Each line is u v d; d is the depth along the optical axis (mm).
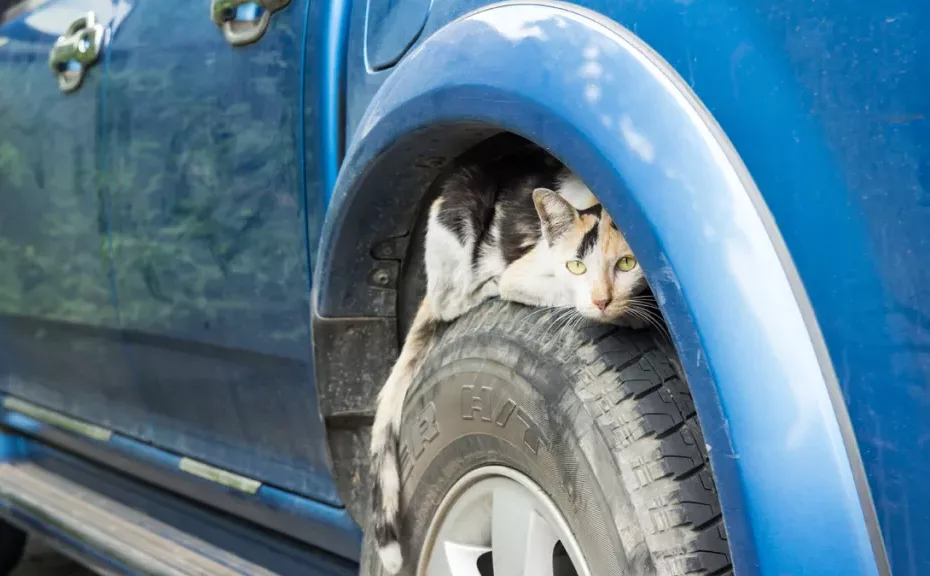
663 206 955
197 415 2139
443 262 1450
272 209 1768
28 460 3010
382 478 1494
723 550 1022
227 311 1924
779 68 915
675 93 988
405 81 1324
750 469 891
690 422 1085
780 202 916
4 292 2777
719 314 915
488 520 1325
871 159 851
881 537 871
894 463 856
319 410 1604
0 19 2943
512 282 1314
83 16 2365
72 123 2342
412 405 1422
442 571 1357
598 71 1048
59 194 2418
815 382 892
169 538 2279
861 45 855
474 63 1195
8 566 3285
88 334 2436
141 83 2090
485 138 1343
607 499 1062
